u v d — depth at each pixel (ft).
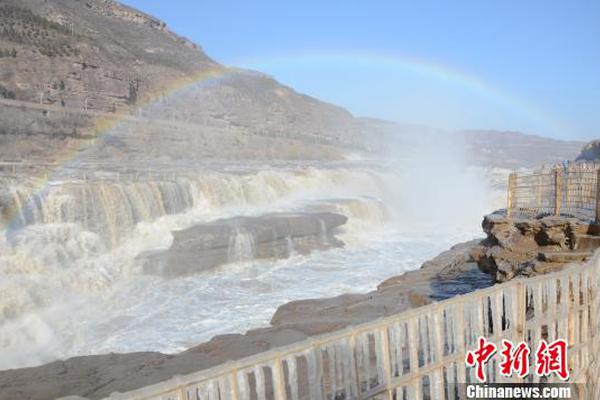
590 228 30.81
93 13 390.01
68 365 31.78
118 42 337.52
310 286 56.70
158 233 65.51
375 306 41.27
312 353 13.32
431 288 44.06
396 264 67.56
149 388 10.66
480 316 17.48
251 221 70.44
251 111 380.78
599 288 23.09
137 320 46.01
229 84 405.39
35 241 52.65
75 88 217.77
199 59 442.91
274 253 67.77
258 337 35.55
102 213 62.28
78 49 239.91
